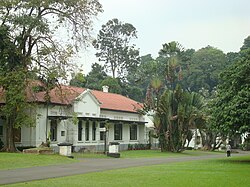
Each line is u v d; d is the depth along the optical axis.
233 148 68.38
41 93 41.03
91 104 46.69
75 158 33.69
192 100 48.47
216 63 93.44
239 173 21.28
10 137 36.78
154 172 21.67
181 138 47.97
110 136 50.59
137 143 56.62
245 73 31.89
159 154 43.53
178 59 57.16
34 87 35.53
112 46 93.12
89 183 16.64
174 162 31.00
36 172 21.69
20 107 34.03
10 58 35.31
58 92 37.59
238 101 30.42
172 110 48.19
